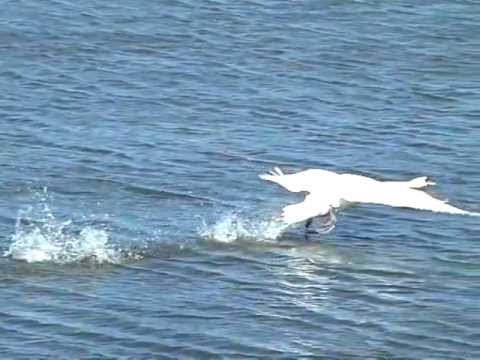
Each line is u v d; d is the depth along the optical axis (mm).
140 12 39219
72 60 36125
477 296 24109
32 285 23906
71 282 24078
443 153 31547
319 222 26094
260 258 25469
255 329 22625
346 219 27438
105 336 22172
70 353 21578
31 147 30859
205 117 33219
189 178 29547
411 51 37688
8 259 24891
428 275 24969
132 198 28406
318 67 36438
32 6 39219
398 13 39812
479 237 26797
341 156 31297
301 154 31312
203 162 30484
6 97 33719
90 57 36344
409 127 33062
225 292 24000
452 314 23359
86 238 25875
